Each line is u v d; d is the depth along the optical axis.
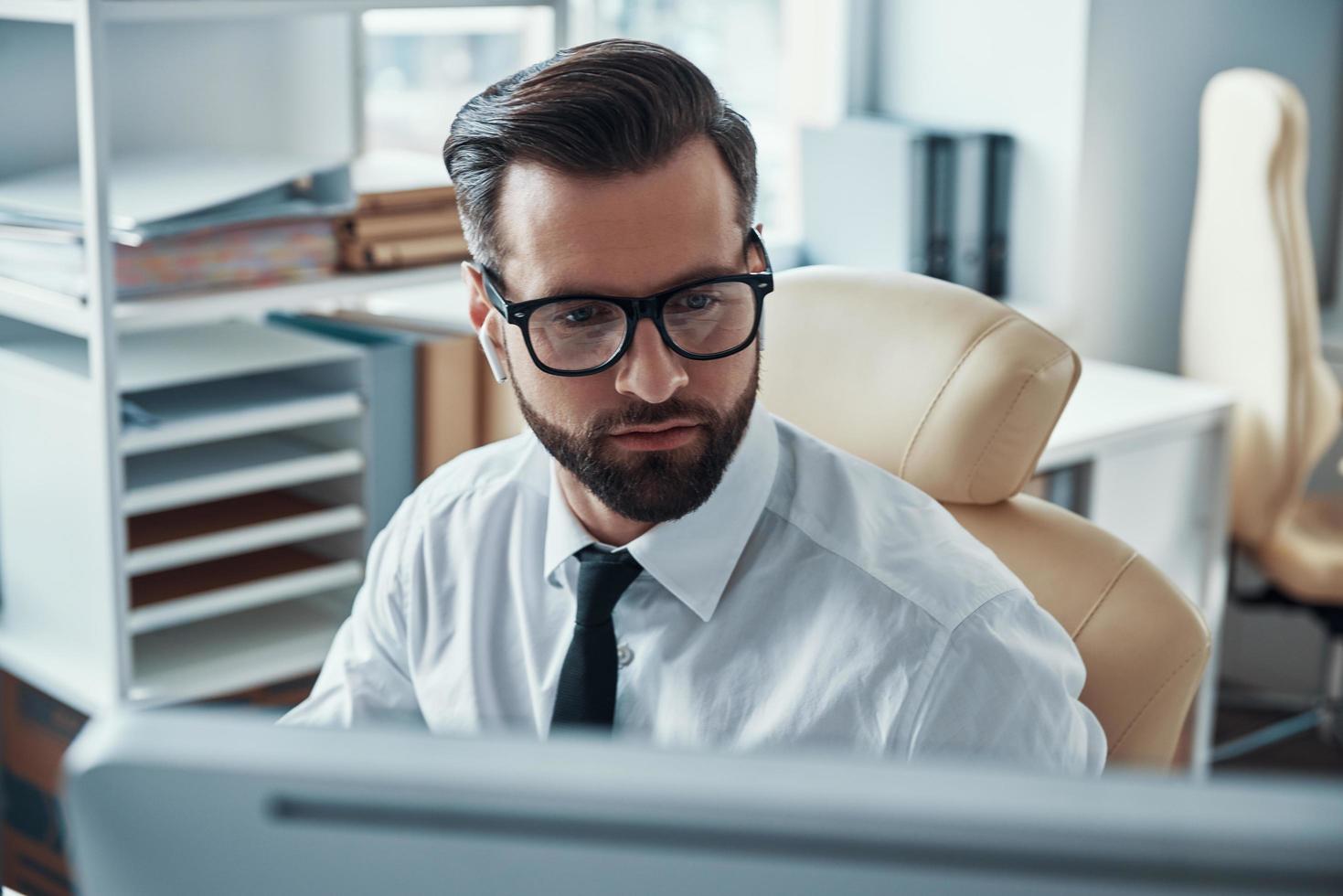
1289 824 0.32
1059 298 2.88
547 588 1.11
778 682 1.00
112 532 1.71
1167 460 2.45
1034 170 2.87
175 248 1.76
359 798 0.36
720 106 0.89
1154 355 3.09
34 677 1.86
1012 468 1.19
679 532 1.01
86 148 1.62
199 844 0.37
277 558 2.03
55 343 1.96
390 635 1.19
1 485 1.94
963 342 1.20
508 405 2.02
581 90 0.86
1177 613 1.13
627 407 0.88
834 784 0.34
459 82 2.68
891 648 0.96
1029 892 0.34
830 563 1.00
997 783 0.34
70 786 0.37
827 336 1.26
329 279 1.90
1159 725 1.13
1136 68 2.86
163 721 0.38
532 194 0.87
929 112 3.02
